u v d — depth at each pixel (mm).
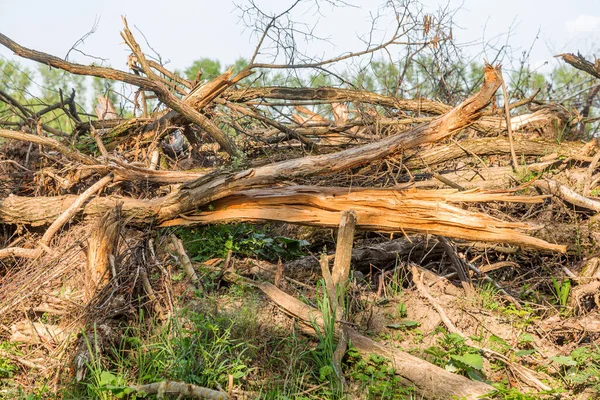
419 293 4590
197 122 5809
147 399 3473
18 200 5062
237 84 7172
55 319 4195
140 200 4859
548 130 6551
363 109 6723
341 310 4035
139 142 6113
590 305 4652
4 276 4832
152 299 4215
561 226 5141
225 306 4328
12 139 5746
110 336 3824
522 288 4922
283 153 6211
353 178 5305
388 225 4359
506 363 3877
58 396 3559
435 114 6867
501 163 6238
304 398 3514
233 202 4703
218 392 3432
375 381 3684
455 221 4199
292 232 5320
